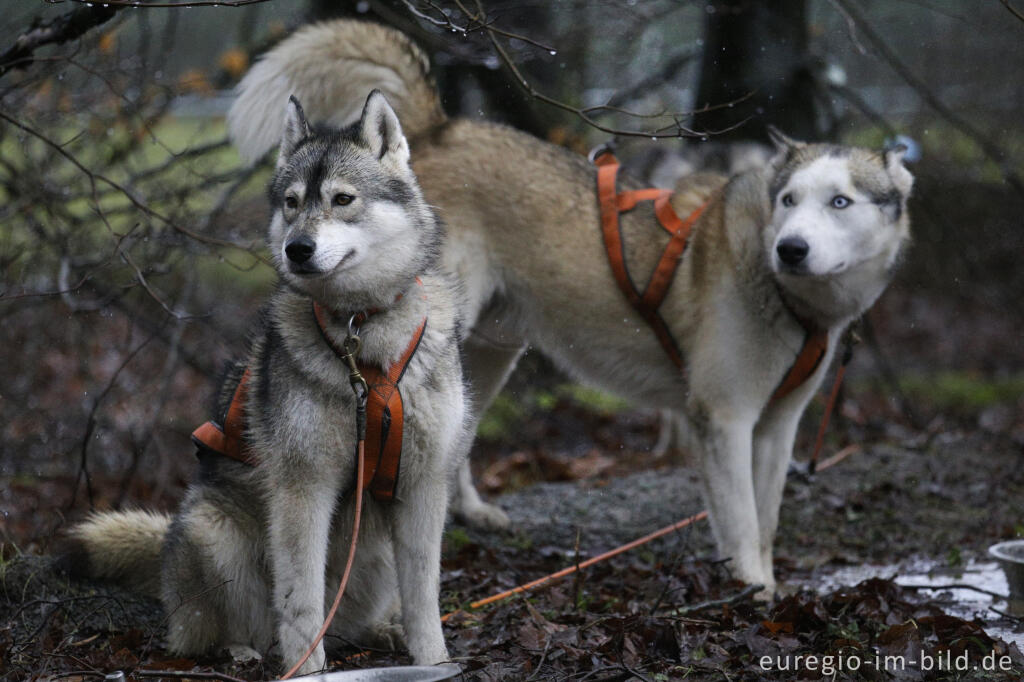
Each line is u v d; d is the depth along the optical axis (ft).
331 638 17.16
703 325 22.80
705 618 18.52
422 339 15.07
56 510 24.49
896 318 67.46
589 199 24.23
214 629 16.55
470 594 21.18
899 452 34.47
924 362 59.21
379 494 15.34
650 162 31.96
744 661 15.97
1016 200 56.75
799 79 37.09
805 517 28.43
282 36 36.19
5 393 33.83
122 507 24.88
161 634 18.37
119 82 31.65
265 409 15.24
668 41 45.37
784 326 22.04
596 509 28.66
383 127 15.48
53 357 37.52
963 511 28.63
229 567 16.05
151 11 31.68
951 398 50.24
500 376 26.91
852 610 18.13
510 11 34.47
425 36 30.76
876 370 56.95
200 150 33.30
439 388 15.19
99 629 18.52
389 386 14.70
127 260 21.88
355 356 14.65
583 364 25.22
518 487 34.58
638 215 24.00
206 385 38.65
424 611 15.46
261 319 16.79
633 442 40.70
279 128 24.67
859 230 20.99
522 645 16.81
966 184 57.36
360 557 16.37
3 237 35.06
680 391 24.54
